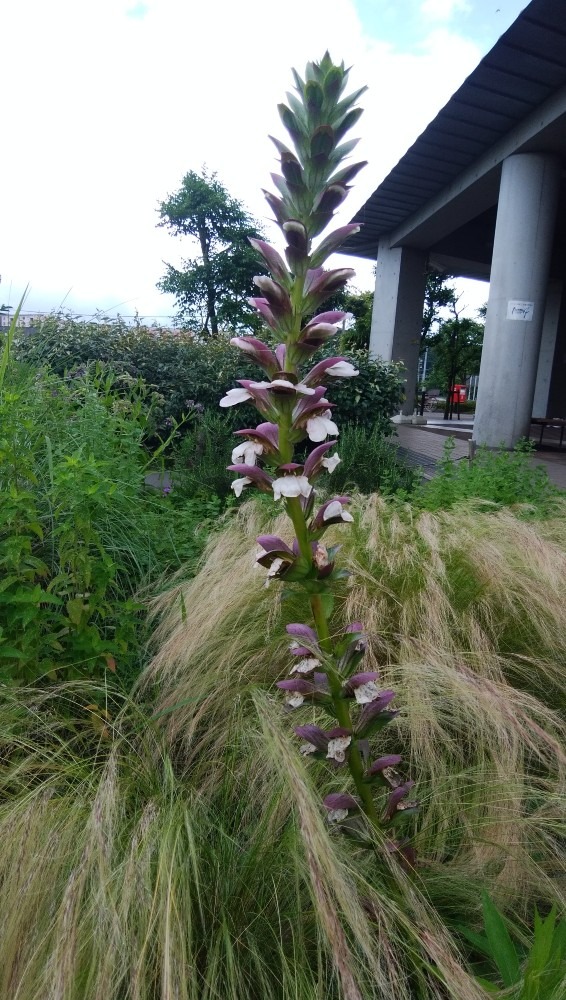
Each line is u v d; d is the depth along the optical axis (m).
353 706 2.04
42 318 7.77
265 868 1.49
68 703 2.29
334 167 1.16
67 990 1.15
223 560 2.98
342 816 1.41
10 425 2.57
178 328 10.11
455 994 1.18
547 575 2.77
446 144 11.52
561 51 8.63
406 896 1.38
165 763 1.80
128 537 3.04
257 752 1.83
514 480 4.91
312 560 1.25
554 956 1.23
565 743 2.10
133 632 2.59
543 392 21.31
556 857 1.75
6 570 2.47
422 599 2.58
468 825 1.69
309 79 1.14
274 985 1.30
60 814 1.57
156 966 1.23
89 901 1.33
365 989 1.20
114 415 3.67
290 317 1.14
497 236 11.27
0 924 1.33
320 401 1.14
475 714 2.03
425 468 8.15
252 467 1.20
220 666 2.33
